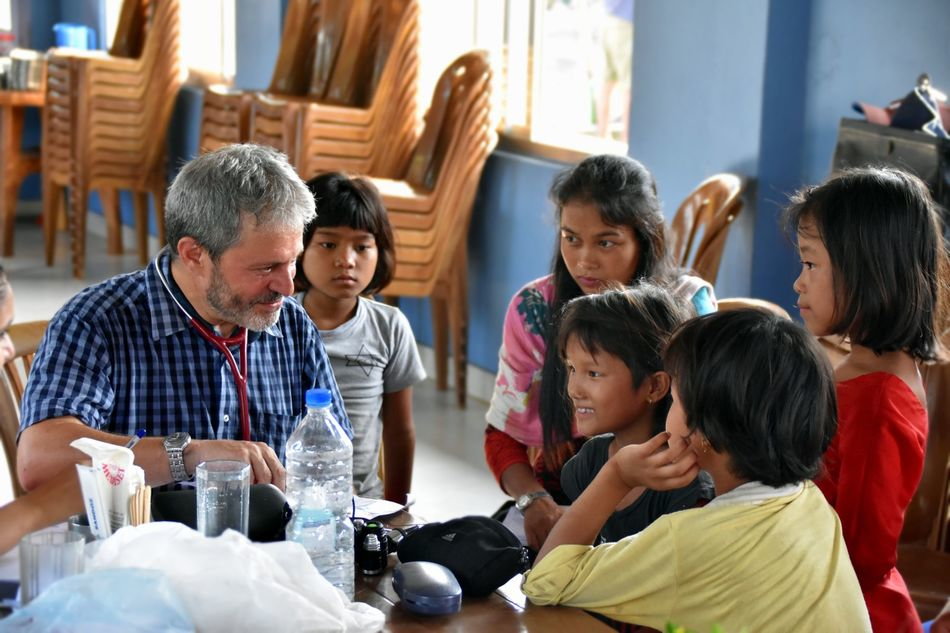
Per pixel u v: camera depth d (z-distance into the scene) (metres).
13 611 1.46
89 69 6.58
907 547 2.44
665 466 1.64
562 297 2.51
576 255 2.44
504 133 4.89
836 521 1.65
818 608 1.58
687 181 3.84
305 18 5.59
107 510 1.57
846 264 1.90
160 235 6.96
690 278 2.54
